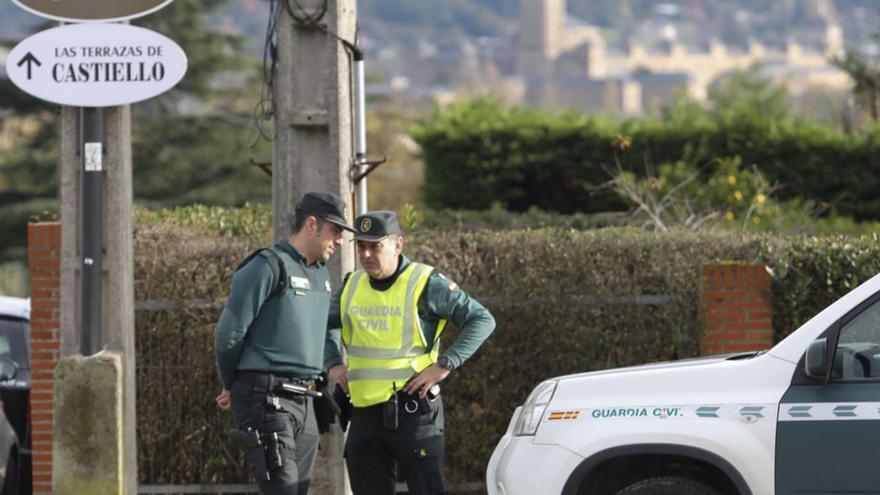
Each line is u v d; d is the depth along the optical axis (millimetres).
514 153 71562
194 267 29906
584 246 29578
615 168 69500
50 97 24984
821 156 68438
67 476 25172
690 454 20172
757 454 19922
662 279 29594
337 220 22609
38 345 30125
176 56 25000
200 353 29828
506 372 29469
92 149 25203
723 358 21906
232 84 130000
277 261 22203
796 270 29359
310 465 22781
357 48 26328
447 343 29203
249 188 124062
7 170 125312
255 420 22062
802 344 20203
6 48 130250
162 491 29891
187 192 123875
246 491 29891
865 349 19859
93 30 24953
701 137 69062
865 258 29234
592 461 20562
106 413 25125
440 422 23234
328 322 23547
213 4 130500
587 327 29469
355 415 23266
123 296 25484
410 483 23203
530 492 20875
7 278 125688
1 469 29625
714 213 47406
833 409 19703
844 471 19594
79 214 25516
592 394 21047
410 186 127125
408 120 137125
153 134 124750
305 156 26375
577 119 72500
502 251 29547
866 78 83812
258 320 22250
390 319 23000
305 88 26234
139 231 30562
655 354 29500
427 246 29641
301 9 25938
